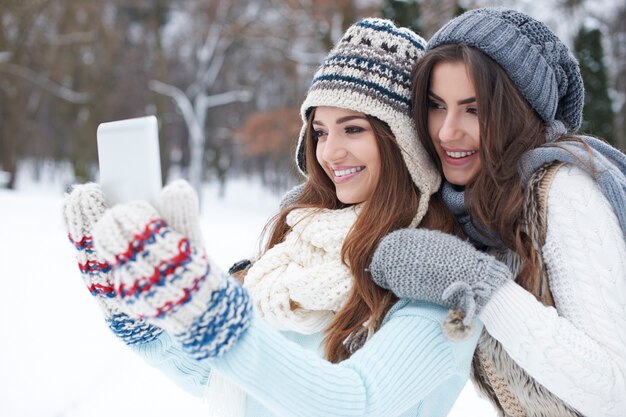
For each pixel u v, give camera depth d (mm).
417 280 1195
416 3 11148
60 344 4145
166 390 3527
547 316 1167
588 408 1148
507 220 1341
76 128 24328
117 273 877
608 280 1209
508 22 1427
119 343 4324
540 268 1305
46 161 35656
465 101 1422
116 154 972
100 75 22922
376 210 1453
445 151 1511
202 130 21562
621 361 1161
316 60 17578
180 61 26984
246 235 10961
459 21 1449
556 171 1329
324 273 1411
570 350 1127
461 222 1519
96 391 3457
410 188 1502
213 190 32969
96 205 986
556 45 1489
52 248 7664
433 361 1173
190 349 925
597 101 10648
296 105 20344
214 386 1450
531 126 1404
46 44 20422
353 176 1575
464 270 1175
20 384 3420
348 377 1058
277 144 18828
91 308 5082
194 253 892
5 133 21250
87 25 21641
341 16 14617
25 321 4543
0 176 20781
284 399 997
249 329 973
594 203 1266
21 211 11539
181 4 22688
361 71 1493
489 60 1382
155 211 903
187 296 883
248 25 18141
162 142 22172
